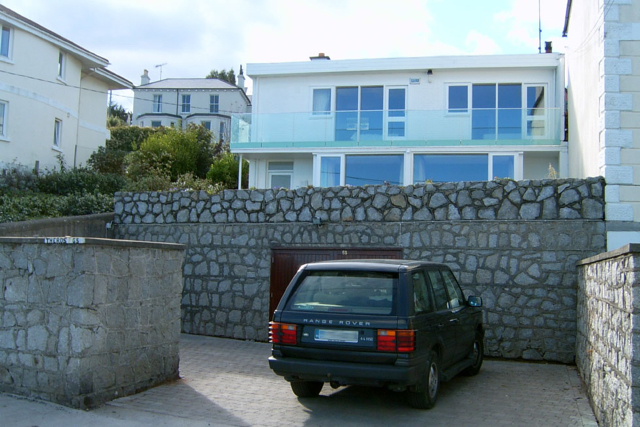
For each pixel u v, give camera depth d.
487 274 9.95
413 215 10.52
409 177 19.19
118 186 20.30
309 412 6.53
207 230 11.96
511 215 9.91
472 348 8.34
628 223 9.21
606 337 5.87
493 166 18.84
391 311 6.18
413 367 6.03
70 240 6.34
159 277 7.59
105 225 13.39
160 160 28.14
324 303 6.51
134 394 7.05
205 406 6.67
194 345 10.69
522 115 18.64
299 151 20.00
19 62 20.56
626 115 9.27
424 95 20.34
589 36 10.95
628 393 4.69
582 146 12.49
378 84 20.67
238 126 20.47
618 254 5.12
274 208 11.49
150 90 51.19
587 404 7.00
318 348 6.29
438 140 19.08
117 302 6.81
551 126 18.42
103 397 6.55
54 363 6.40
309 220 11.19
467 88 20.12
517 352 9.71
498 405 6.94
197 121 49.06
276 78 21.36
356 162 19.81
